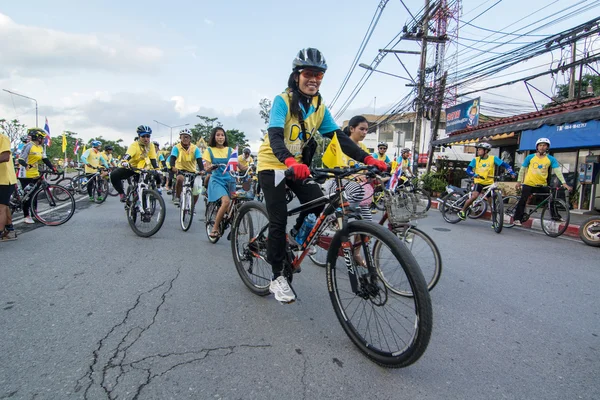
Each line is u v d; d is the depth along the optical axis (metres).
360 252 2.26
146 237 5.30
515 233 6.84
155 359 2.13
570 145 9.40
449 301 3.25
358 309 2.50
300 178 2.10
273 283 2.72
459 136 14.00
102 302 2.92
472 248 5.39
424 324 1.85
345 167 2.44
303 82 2.53
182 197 6.11
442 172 14.29
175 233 5.77
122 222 6.52
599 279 4.00
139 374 1.97
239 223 3.47
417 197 3.63
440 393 1.92
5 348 2.20
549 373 2.15
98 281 3.40
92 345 2.26
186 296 3.12
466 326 2.75
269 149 2.71
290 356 2.22
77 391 1.82
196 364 2.09
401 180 8.70
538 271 4.25
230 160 4.80
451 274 4.05
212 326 2.57
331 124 2.80
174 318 2.68
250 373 2.03
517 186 7.21
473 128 14.15
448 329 2.69
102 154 10.70
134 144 5.93
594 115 8.73
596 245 5.70
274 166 2.70
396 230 3.60
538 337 2.60
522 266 4.45
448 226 7.53
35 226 5.89
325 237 2.77
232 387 1.89
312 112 2.64
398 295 2.66
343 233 2.34
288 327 2.60
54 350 2.19
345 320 2.39
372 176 2.45
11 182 4.81
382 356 2.11
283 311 2.88
